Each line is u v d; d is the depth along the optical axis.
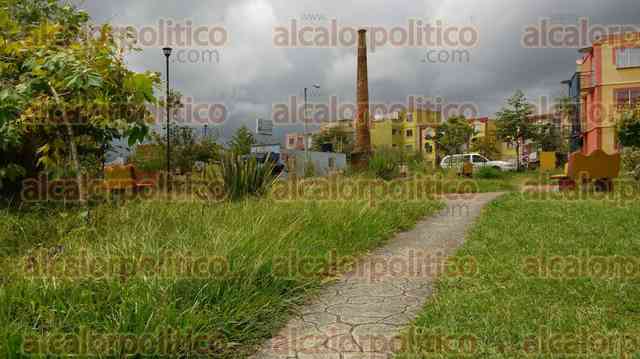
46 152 5.02
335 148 43.72
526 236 4.96
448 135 36.91
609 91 25.28
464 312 2.86
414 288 3.65
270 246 3.73
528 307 2.88
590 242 4.53
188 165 19.56
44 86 3.79
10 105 3.61
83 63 3.75
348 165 11.59
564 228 5.28
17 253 3.74
